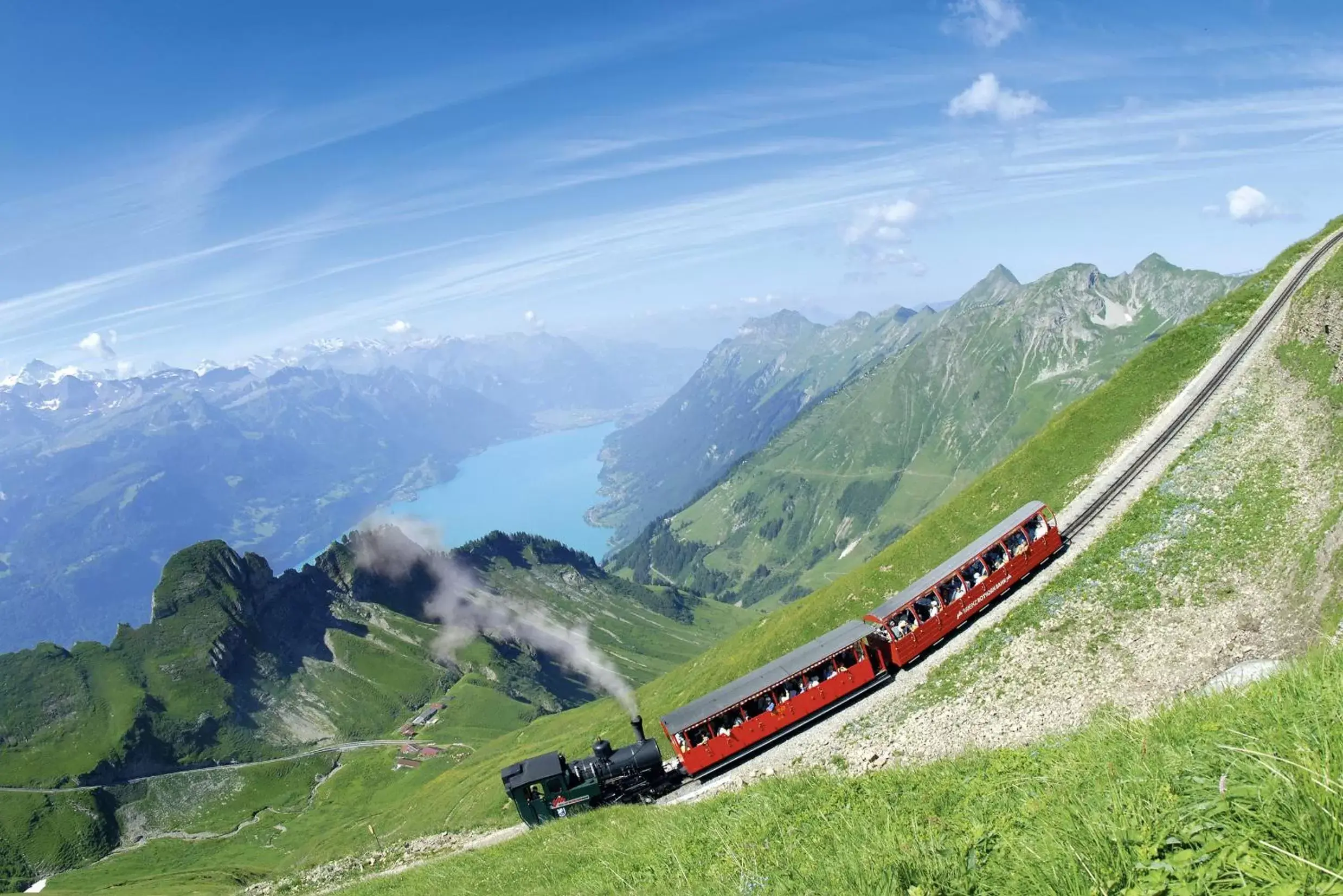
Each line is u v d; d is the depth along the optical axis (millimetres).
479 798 97188
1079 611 41344
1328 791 5629
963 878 8438
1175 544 42406
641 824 25016
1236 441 50625
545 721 165000
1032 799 10492
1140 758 9445
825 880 10141
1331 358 50094
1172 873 5926
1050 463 71250
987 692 39156
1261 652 32406
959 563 45000
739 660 85000
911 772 19188
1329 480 39281
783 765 39938
